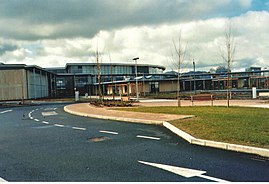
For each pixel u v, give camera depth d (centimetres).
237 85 8062
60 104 3728
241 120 1173
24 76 5422
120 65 9925
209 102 2777
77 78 8625
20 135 1102
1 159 720
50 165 652
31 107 3166
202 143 823
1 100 5228
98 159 696
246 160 650
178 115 1480
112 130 1166
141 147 823
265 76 7300
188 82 8206
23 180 549
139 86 7331
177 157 695
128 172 584
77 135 1065
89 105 2734
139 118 1438
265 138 796
